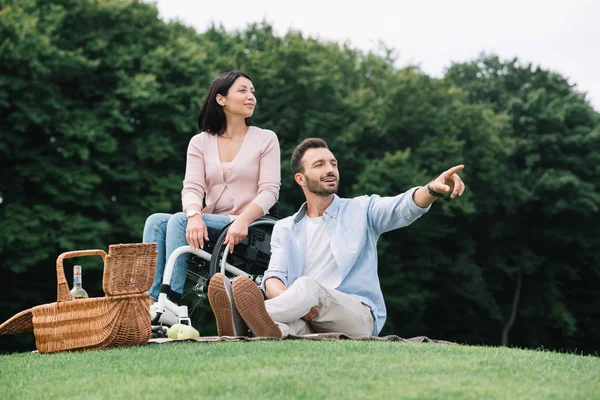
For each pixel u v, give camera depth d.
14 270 16.62
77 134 17.56
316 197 5.17
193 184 5.58
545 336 26.19
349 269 4.99
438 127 22.69
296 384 3.09
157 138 18.91
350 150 21.55
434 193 4.79
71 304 4.37
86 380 3.40
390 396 2.91
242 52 22.00
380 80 25.75
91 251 4.45
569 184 25.12
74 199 17.66
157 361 3.71
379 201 5.09
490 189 24.03
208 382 3.19
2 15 17.75
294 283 4.71
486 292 23.94
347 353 3.82
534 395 2.96
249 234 5.45
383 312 5.07
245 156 5.61
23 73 17.45
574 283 27.42
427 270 23.00
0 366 4.00
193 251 5.22
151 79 18.73
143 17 20.78
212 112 5.66
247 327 4.64
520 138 26.42
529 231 26.22
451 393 2.95
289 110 20.73
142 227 17.95
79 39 19.55
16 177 17.75
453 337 25.14
